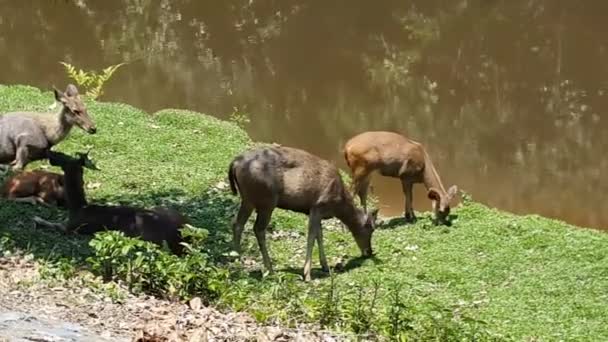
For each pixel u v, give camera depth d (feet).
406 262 44.73
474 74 90.27
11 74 94.73
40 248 37.55
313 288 37.09
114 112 65.98
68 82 92.94
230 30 105.19
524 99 84.38
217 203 50.80
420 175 50.60
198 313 29.35
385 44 98.48
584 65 91.25
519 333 35.88
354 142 50.37
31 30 108.17
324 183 42.19
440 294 40.22
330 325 31.24
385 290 40.04
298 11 107.24
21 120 49.98
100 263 33.06
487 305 39.34
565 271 43.21
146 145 59.62
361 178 50.26
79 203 40.81
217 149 60.39
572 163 71.31
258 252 44.91
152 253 33.22
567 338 35.81
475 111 82.23
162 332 26.37
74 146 57.88
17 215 42.50
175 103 85.56
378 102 84.69
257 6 109.70
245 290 32.99
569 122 79.51
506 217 51.03
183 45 102.47
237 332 27.81
